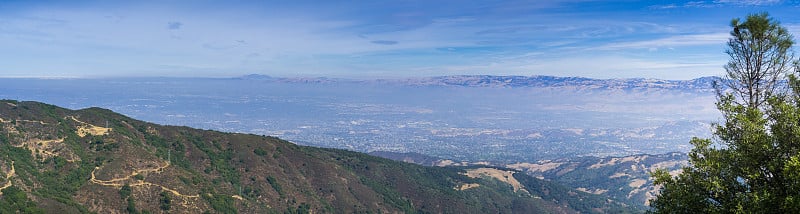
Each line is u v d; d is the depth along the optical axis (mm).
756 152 18875
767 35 23625
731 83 24250
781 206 17438
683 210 20594
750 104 22266
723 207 19141
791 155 18297
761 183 19047
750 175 18672
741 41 24484
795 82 21000
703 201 20125
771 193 17953
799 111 18766
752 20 23719
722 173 19984
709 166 19953
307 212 100938
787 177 17422
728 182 19734
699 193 20203
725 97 22781
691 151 21453
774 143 18766
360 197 117000
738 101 22453
